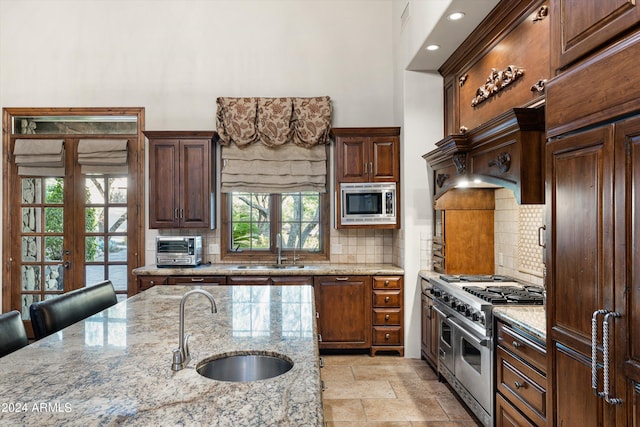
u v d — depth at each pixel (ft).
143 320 6.51
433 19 9.53
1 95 14.53
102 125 14.87
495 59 9.11
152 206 13.50
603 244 4.00
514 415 6.68
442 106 12.64
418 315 12.62
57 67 14.55
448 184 10.77
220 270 12.80
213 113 14.61
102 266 14.56
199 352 4.87
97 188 14.57
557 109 4.81
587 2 4.33
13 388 3.83
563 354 4.70
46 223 14.56
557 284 4.83
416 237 12.66
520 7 7.89
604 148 3.99
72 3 14.56
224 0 14.73
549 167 4.98
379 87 14.71
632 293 3.65
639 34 3.55
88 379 4.04
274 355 4.87
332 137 14.51
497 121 7.52
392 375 11.18
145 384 3.92
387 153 13.38
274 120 13.75
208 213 13.51
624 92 3.72
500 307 7.32
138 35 14.62
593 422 4.17
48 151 14.16
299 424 3.11
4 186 14.42
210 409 3.37
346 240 14.60
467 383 8.56
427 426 8.46
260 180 13.92
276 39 14.73
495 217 11.18
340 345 12.71
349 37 14.76
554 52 4.98
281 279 12.76
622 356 3.75
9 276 14.39
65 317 6.83
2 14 14.56
